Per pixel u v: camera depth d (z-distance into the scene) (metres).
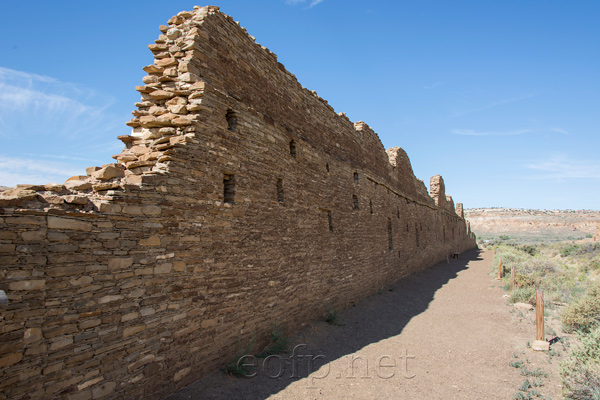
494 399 6.35
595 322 9.25
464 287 17.81
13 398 3.76
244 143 7.47
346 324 10.34
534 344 8.66
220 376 6.21
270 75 8.90
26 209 3.97
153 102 6.69
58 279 4.18
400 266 18.86
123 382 4.80
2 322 3.71
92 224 4.56
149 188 5.32
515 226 112.25
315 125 11.17
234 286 6.87
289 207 9.02
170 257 5.56
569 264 26.61
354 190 13.67
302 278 9.41
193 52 6.49
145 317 5.14
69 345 4.25
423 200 26.16
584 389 6.00
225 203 6.79
